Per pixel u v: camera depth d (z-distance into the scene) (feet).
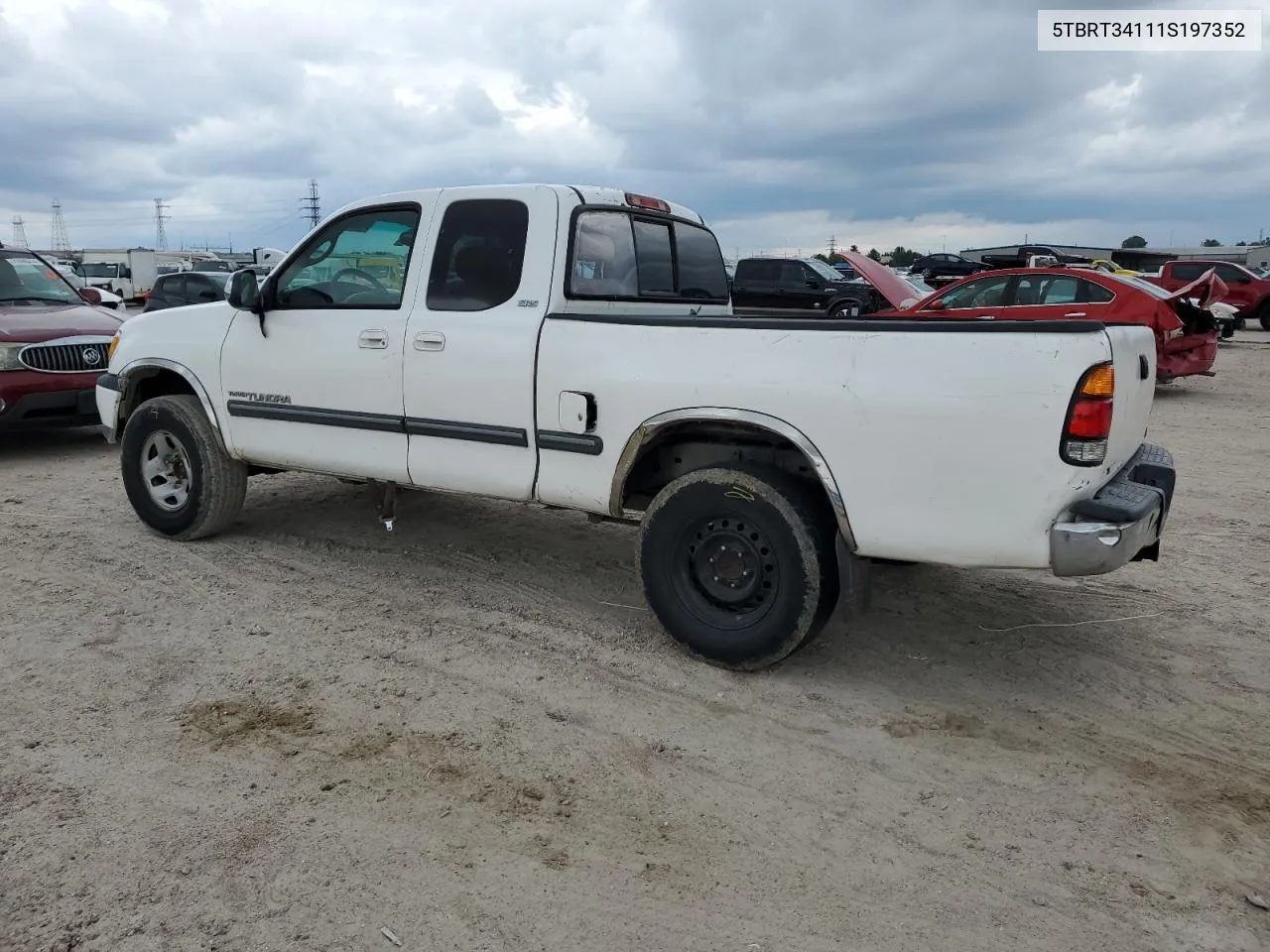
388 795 10.33
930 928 8.44
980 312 40.40
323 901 8.66
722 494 12.92
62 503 22.41
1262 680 13.26
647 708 12.41
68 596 16.08
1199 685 13.12
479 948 8.14
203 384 18.04
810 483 13.15
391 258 15.97
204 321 18.21
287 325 16.89
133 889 8.78
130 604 15.75
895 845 9.61
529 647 14.26
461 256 15.15
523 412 14.37
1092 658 13.98
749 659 13.12
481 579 17.19
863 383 11.84
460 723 11.94
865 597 12.89
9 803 10.08
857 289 67.67
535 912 8.57
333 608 15.71
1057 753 11.38
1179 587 16.94
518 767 10.96
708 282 18.49
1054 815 10.11
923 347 11.58
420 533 19.85
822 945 8.22
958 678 13.38
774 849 9.53
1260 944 8.25
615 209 15.61
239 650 14.02
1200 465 27.37
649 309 16.44
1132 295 38.68
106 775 10.63
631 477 14.32
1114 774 10.89
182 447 18.53
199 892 8.75
